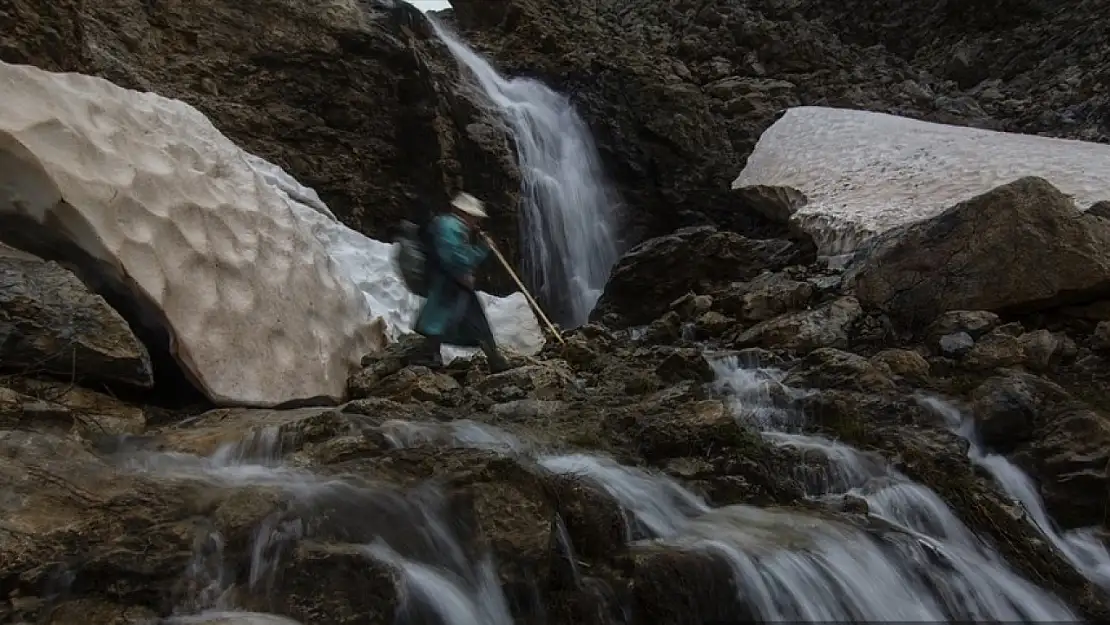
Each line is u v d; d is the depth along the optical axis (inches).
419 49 542.9
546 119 620.4
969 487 207.6
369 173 482.0
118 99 261.3
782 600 154.4
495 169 541.0
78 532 127.5
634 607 146.6
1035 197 284.8
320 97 472.7
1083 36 725.9
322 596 127.5
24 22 309.6
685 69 724.7
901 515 194.2
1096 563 200.1
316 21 480.7
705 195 622.2
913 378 256.2
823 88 714.8
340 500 143.6
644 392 246.8
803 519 178.1
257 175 293.7
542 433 200.4
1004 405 229.6
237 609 124.9
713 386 245.3
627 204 632.4
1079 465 215.2
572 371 277.6
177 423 199.6
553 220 576.7
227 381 218.5
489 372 261.3
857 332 293.0
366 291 329.1
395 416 203.0
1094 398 244.8
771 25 767.7
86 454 149.6
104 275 212.7
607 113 646.5
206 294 226.1
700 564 151.6
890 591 165.6
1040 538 200.4
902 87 714.8
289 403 232.7
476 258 260.4
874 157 467.5
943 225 298.7
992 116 686.5
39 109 217.0
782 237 504.4
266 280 249.3
